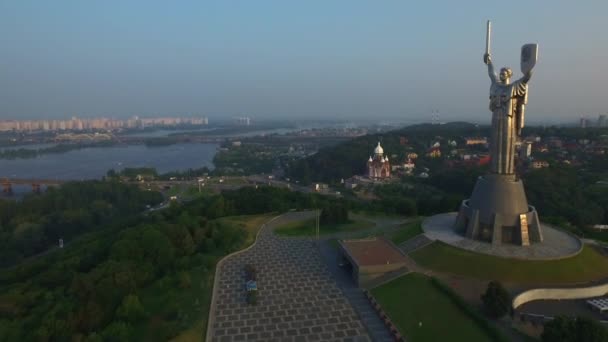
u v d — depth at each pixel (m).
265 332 63.81
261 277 85.38
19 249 163.38
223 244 103.69
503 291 63.75
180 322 65.62
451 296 69.94
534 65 80.69
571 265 78.06
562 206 153.75
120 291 73.81
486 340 58.41
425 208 141.38
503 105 87.06
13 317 72.06
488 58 91.81
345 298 75.25
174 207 148.00
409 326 64.06
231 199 150.75
